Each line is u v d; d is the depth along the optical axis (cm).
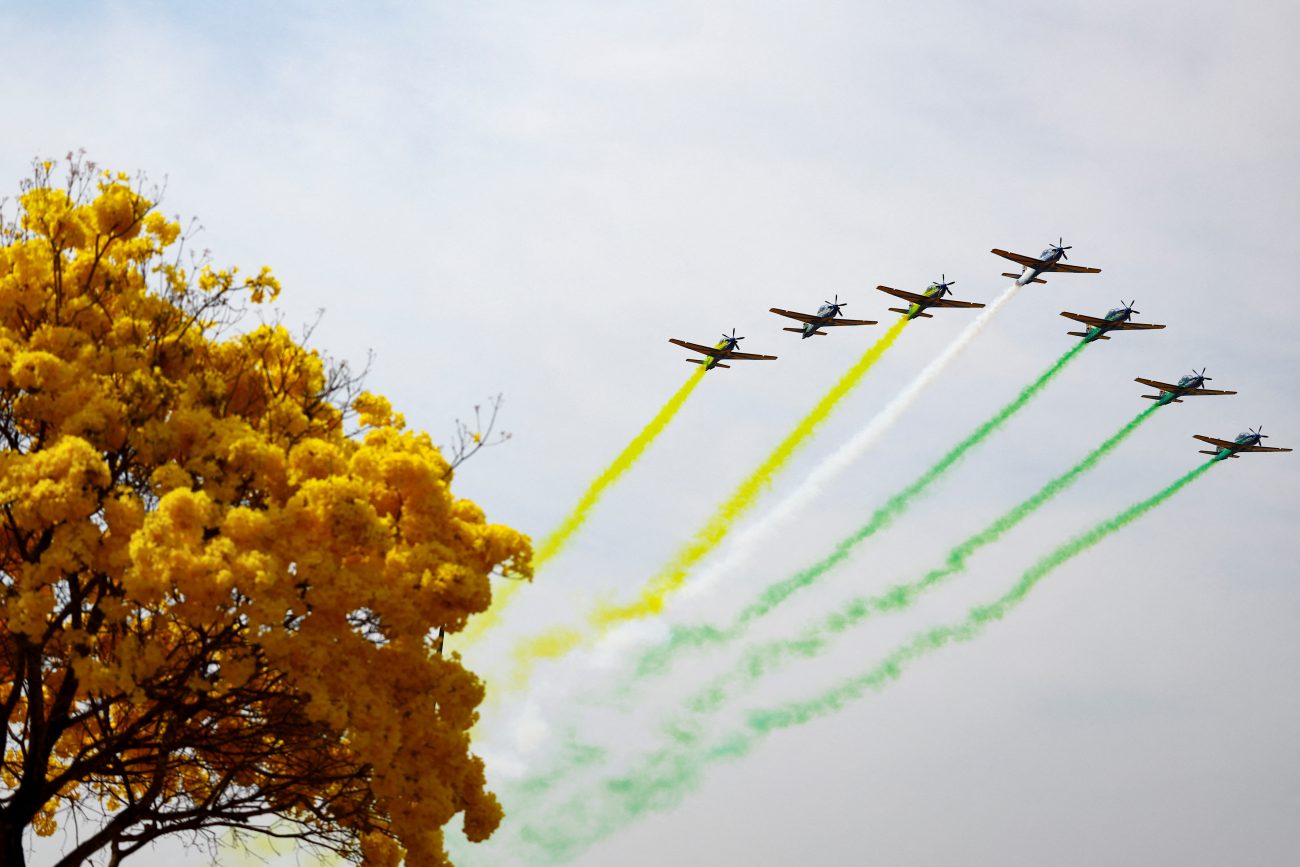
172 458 2225
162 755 2359
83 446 2033
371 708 2159
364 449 2300
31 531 2248
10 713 2388
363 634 2259
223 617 2091
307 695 2247
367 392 2817
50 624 2188
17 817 2322
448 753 2312
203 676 2264
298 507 2084
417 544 2267
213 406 2317
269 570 1989
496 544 2350
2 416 2331
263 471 2189
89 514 2084
